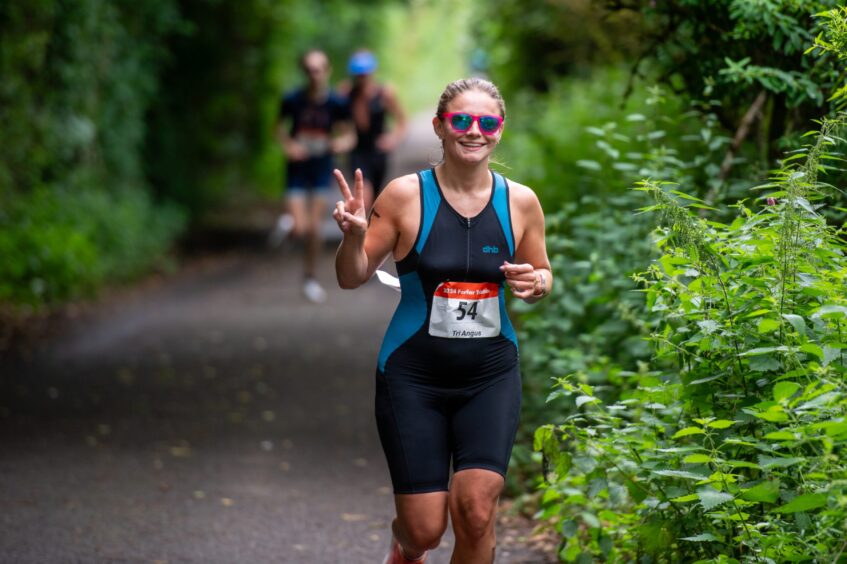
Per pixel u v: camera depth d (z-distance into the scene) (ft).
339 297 107.65
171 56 152.76
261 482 52.29
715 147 46.73
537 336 54.80
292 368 76.59
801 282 30.68
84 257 105.29
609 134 52.13
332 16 262.67
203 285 115.85
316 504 49.32
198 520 46.70
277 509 48.44
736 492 29.40
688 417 33.99
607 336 50.24
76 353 80.18
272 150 211.82
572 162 87.61
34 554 42.24
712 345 31.09
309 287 105.91
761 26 43.06
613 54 102.68
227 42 176.65
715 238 32.71
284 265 130.52
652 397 33.83
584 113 102.68
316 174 104.83
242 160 199.62
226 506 48.65
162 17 139.74
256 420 63.36
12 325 88.89
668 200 32.58
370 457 56.90
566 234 64.69
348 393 69.97
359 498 50.37
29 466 53.57
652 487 34.76
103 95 127.75
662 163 48.83
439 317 32.78
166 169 155.84
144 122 147.74
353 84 115.24
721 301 31.76
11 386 69.77
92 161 125.29
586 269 53.47
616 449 34.86
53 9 108.99
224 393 69.41
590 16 101.35
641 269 47.39
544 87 137.59
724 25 46.34
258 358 79.46
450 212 32.76
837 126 32.76
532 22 126.82
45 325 90.12
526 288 32.53
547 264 34.50
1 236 98.07
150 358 78.95
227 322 93.61
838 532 26.99
